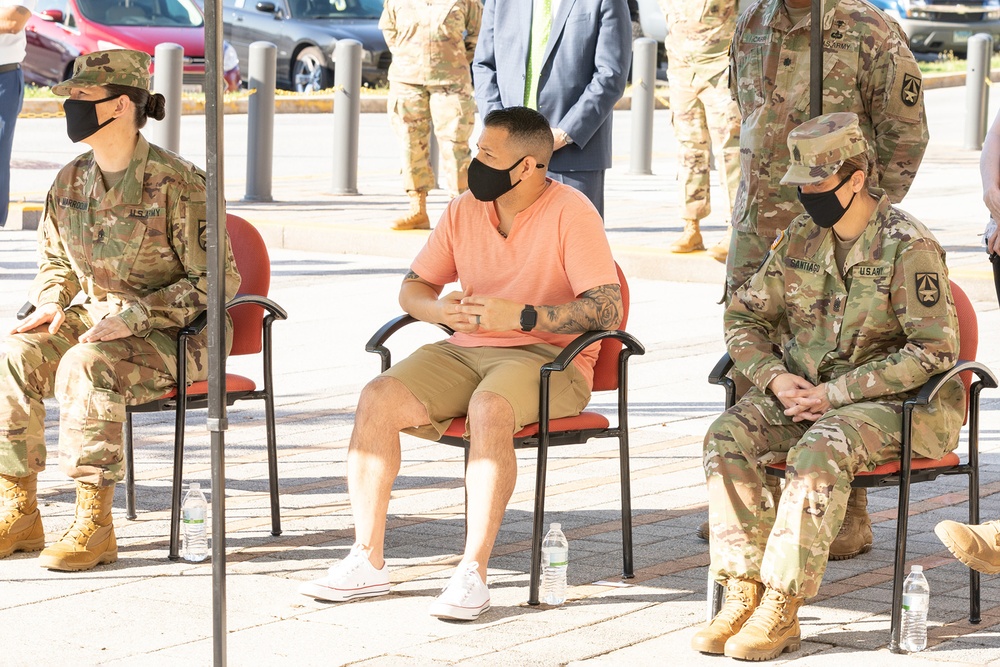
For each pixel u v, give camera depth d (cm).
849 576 1051
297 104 4144
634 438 1415
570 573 1058
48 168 3078
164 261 1126
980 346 1719
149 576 1045
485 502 980
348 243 2428
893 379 931
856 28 1065
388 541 1125
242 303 1118
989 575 1052
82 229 1127
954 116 4188
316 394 1555
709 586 952
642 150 3222
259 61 2741
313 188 2997
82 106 1091
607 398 1550
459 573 973
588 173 1730
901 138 1069
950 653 904
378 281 2175
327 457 1345
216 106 807
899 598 905
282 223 2483
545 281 1062
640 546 1118
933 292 935
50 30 3906
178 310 1097
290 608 984
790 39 1092
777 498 1024
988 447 1380
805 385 960
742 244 1125
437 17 2331
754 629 899
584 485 1275
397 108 2397
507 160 1034
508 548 1116
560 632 941
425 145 2422
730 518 938
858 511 1093
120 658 890
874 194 962
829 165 927
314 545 1115
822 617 970
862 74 1067
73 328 1136
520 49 1734
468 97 2352
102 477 1052
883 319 953
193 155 3194
